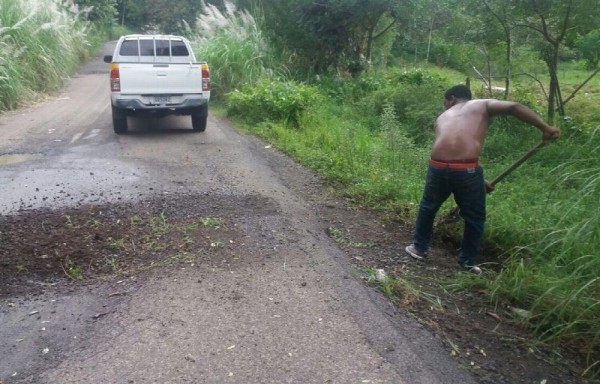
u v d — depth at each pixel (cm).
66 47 1992
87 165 861
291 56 1750
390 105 919
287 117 1216
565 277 451
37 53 1689
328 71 1752
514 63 1195
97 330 409
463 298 479
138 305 442
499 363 387
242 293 461
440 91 1248
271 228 603
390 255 559
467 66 1897
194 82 1094
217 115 1384
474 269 521
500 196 677
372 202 707
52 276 493
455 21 1263
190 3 3234
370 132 1123
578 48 1195
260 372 361
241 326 413
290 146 989
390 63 2516
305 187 775
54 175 801
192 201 690
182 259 523
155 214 640
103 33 3497
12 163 873
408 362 375
